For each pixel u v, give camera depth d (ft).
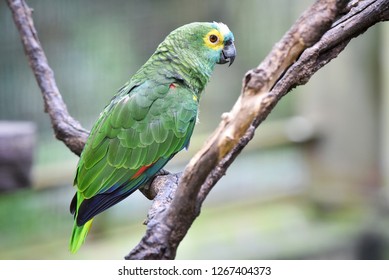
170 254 9.59
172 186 13.08
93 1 30.86
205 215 33.86
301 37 8.68
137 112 15.39
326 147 34.94
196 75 16.76
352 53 33.68
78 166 15.06
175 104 15.78
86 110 31.30
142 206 32.07
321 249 32.73
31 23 16.43
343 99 34.19
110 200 15.16
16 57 29.53
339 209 34.71
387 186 33.27
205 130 33.88
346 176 34.45
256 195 34.81
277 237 33.27
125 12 31.58
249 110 8.71
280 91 11.31
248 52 34.19
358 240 33.40
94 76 31.30
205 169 8.91
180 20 32.71
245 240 32.76
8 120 29.71
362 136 33.76
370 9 12.01
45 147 30.71
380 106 33.22
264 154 34.81
